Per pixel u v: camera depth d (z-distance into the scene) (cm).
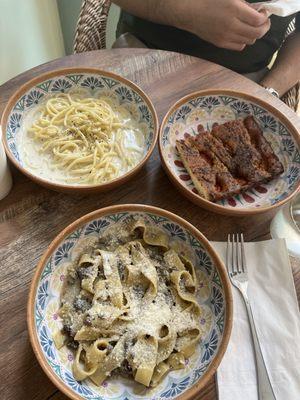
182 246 79
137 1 139
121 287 72
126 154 97
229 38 131
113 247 78
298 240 86
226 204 93
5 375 68
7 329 72
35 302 66
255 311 77
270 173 94
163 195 93
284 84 153
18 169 86
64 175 93
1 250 82
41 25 181
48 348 66
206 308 73
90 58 116
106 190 88
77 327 68
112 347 67
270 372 70
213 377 70
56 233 85
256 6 127
